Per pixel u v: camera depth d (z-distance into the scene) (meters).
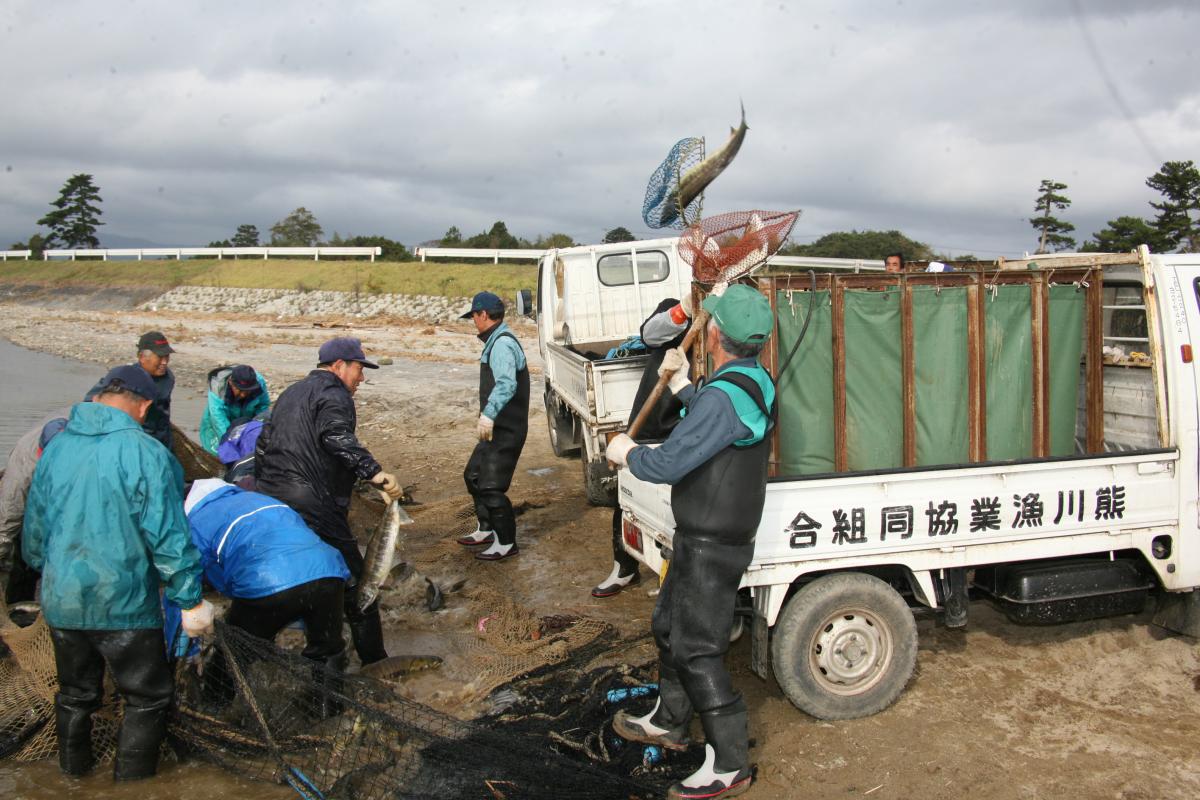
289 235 58.06
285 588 3.99
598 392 7.29
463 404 14.34
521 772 3.57
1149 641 4.97
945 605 4.43
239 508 4.25
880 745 4.00
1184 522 4.59
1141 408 5.05
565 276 9.68
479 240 44.56
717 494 3.44
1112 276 5.16
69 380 20.33
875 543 4.18
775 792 3.65
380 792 3.59
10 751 4.05
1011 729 4.11
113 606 3.61
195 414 14.66
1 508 5.20
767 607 4.10
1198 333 4.57
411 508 8.13
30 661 4.38
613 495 8.08
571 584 6.34
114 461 3.58
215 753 3.97
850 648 4.18
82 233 70.38
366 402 14.80
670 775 3.83
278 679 3.88
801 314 4.44
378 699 3.90
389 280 38.38
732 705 3.53
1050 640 5.07
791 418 4.49
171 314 39.19
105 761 4.03
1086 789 3.61
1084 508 4.43
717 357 3.60
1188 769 3.73
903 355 4.55
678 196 4.34
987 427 4.68
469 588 6.16
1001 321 4.63
